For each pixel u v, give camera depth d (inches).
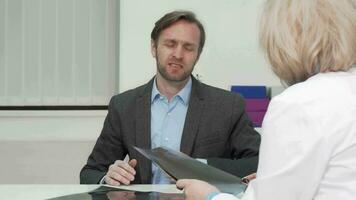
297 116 30.2
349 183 29.3
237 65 113.0
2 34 117.7
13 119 118.6
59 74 119.1
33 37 118.4
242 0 112.0
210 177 47.8
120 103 73.4
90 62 119.5
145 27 112.7
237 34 112.6
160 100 73.2
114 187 60.0
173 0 112.0
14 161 117.6
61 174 118.3
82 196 53.8
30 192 56.8
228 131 71.7
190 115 71.1
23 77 118.7
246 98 104.9
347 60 32.2
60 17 118.4
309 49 32.2
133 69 113.2
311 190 29.7
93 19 118.8
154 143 71.2
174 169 48.5
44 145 118.0
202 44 73.8
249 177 48.6
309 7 32.2
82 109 119.3
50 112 118.7
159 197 53.0
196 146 70.0
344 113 30.0
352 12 32.1
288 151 29.9
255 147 69.9
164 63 70.9
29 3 117.7
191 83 74.0
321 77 32.4
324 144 29.4
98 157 72.2
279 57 33.3
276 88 105.3
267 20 33.8
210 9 112.3
